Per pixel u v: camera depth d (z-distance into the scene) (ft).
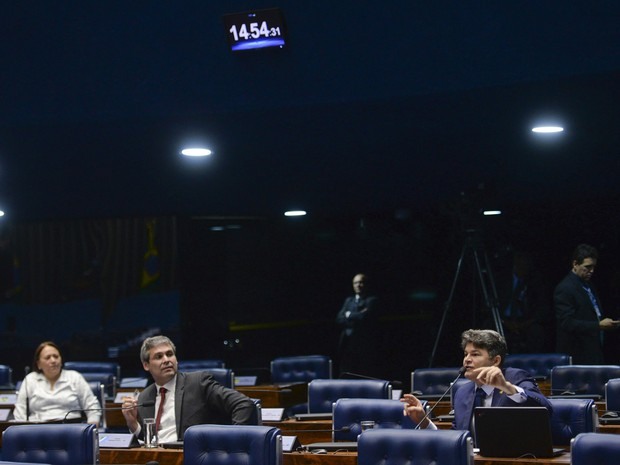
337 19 24.76
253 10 25.07
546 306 39.93
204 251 46.75
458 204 38.11
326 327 48.32
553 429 19.80
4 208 43.45
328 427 23.63
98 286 46.29
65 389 29.84
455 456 16.15
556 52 23.13
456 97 25.04
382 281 47.85
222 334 46.68
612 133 30.73
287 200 44.24
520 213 45.70
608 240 45.16
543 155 34.78
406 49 24.58
